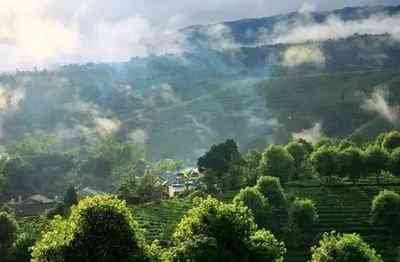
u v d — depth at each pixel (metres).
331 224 111.44
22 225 110.50
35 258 42.44
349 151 153.50
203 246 44.94
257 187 122.75
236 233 46.38
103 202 42.62
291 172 160.88
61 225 43.62
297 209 106.00
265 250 46.12
